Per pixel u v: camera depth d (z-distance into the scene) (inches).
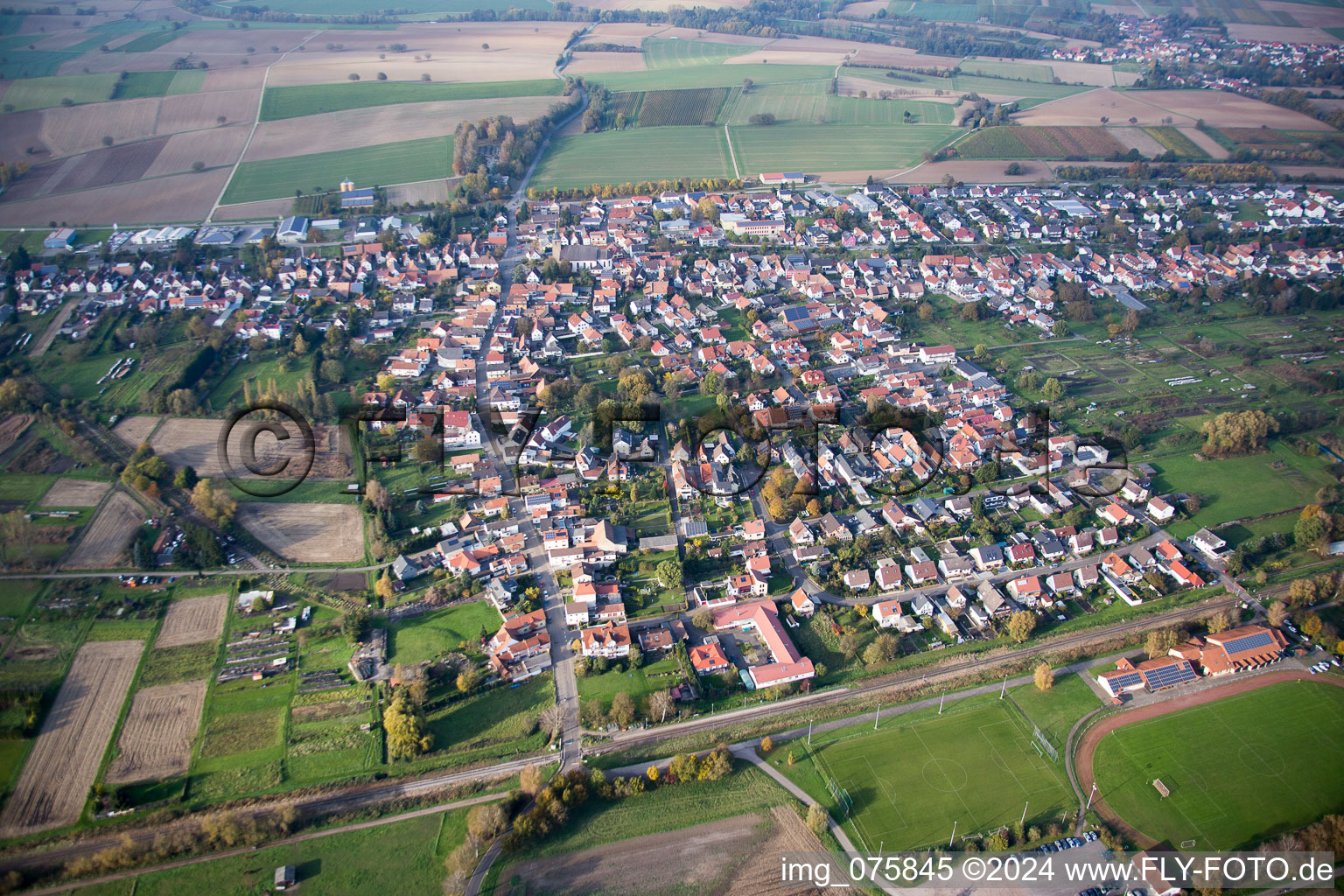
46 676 7209.6
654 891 5753.0
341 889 5723.4
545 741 6825.8
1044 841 6087.6
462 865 5797.2
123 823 6082.7
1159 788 6446.9
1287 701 7170.3
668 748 6791.3
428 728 6924.2
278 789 6382.9
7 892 5654.5
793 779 6550.2
